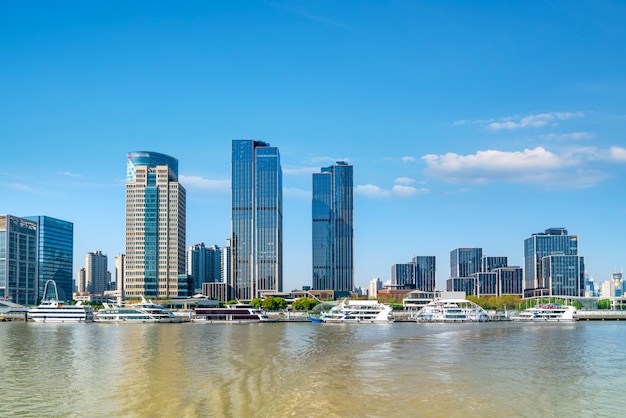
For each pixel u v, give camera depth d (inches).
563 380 4375.0
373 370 4830.2
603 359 5615.2
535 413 3341.5
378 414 3277.6
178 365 5049.2
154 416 3179.1
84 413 3240.7
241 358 5565.9
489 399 3671.3
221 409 3336.6
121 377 4377.5
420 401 3599.9
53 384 4082.2
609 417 3265.3
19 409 3334.2
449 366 5093.5
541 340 7770.7
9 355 5826.8
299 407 3400.6
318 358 5620.1
